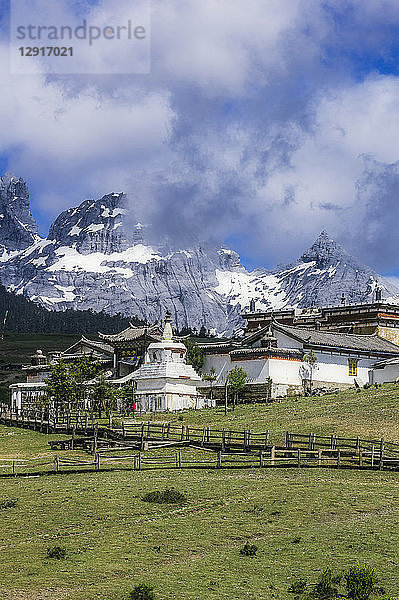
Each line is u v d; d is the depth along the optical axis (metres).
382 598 34.12
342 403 94.62
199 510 50.66
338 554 41.62
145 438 77.56
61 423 94.69
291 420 85.69
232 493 54.56
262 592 36.41
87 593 36.34
